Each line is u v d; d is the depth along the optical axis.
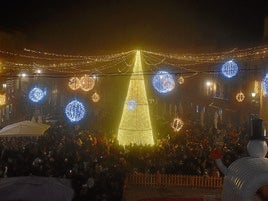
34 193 5.47
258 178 5.73
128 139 24.33
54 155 18.14
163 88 19.77
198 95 50.31
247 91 38.06
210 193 17.83
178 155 21.05
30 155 17.56
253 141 6.46
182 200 15.10
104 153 20.88
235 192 6.05
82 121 38.09
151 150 21.95
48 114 43.44
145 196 17.19
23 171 15.39
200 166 19.67
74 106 16.81
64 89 54.31
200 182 18.89
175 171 19.61
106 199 13.73
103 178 15.64
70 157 17.81
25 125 17.06
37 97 19.27
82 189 13.76
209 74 48.12
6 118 39.50
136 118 24.36
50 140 22.91
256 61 35.81
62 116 41.69
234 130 30.05
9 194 5.43
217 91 45.97
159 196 17.19
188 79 50.94
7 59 38.03
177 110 49.97
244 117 38.66
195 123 36.81
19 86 42.12
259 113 34.62
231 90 42.22
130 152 21.34
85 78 24.22
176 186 18.95
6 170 14.61
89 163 17.25
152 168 19.86
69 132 27.33
